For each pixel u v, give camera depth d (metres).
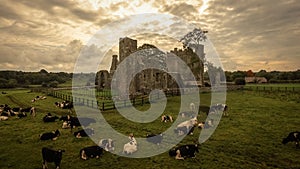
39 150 13.05
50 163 11.18
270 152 12.06
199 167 10.43
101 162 11.28
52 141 14.80
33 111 24.31
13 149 13.25
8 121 21.59
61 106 29.64
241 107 26.00
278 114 21.72
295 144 13.21
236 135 15.23
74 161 11.41
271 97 34.25
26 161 11.41
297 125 17.45
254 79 90.75
